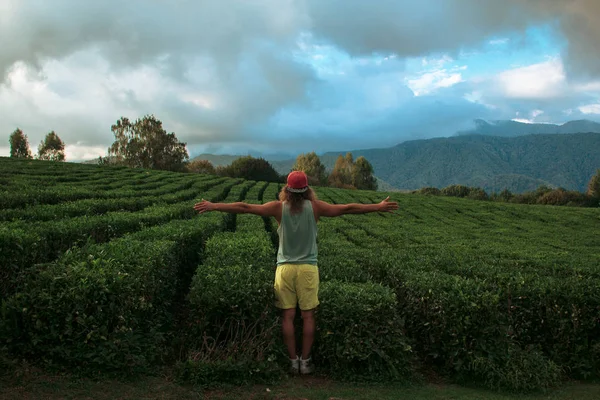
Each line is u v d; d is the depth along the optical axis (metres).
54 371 4.70
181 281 9.18
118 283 5.15
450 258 9.85
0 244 5.71
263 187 39.53
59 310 4.84
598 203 71.00
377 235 15.80
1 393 4.16
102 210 14.30
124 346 4.96
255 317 5.72
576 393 5.68
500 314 6.10
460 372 5.87
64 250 8.09
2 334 4.81
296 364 5.59
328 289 6.14
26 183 21.75
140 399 4.44
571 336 6.54
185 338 6.05
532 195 82.12
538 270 9.24
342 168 99.81
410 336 6.90
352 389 5.25
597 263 10.73
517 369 5.67
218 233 11.23
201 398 4.64
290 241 5.43
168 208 14.97
